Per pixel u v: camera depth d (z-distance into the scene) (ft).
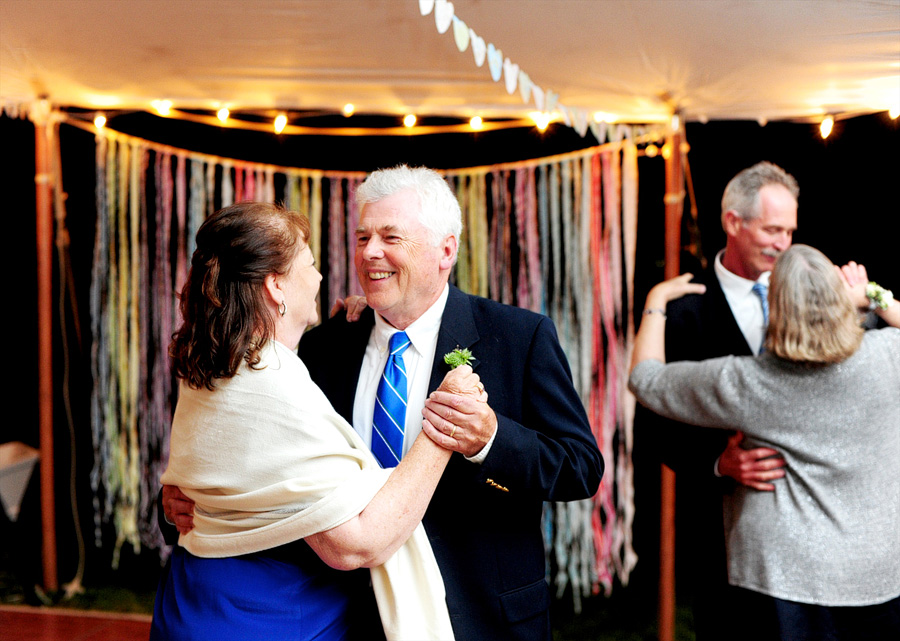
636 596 10.76
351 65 7.51
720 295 7.10
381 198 4.73
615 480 10.63
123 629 9.42
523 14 5.95
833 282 5.42
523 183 10.95
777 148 10.09
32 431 12.34
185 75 8.07
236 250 3.92
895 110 8.18
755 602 5.60
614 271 9.91
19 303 12.05
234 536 3.92
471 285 10.70
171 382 11.12
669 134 8.55
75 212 11.45
